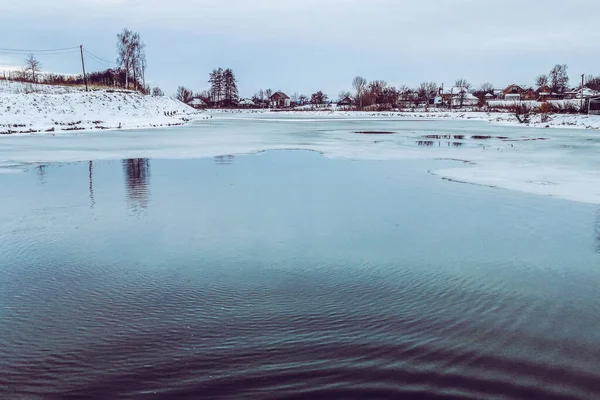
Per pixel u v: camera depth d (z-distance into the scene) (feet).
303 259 26.27
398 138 108.88
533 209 37.73
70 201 40.83
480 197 42.22
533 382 14.75
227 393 14.20
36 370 15.46
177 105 257.14
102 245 28.78
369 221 34.12
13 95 163.43
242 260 26.14
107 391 14.34
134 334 17.81
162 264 25.58
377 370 15.37
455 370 15.39
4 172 56.59
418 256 26.73
